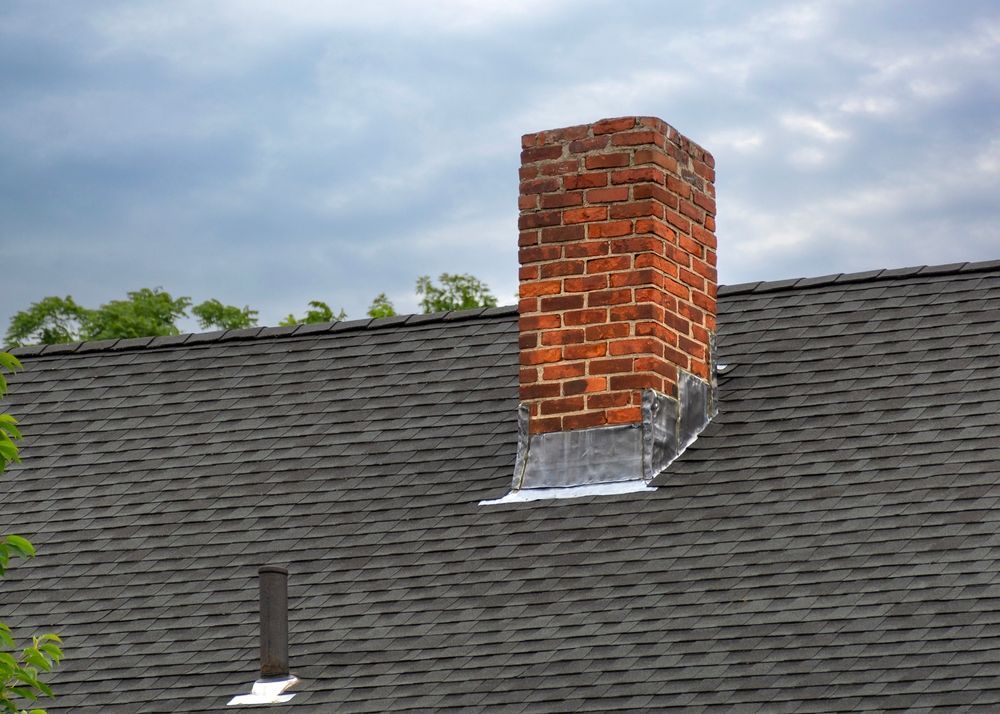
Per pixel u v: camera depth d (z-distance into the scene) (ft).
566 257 55.72
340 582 51.88
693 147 58.29
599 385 54.39
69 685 50.42
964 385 53.26
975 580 44.68
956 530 46.83
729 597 46.70
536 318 55.67
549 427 54.70
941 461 50.08
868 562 46.55
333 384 62.39
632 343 54.29
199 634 51.60
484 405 58.90
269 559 54.03
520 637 47.39
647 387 53.72
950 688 40.93
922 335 56.44
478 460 56.18
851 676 42.34
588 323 55.01
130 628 52.54
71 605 54.24
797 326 59.00
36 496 60.08
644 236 54.90
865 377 55.11
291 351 65.10
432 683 46.44
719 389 56.80
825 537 48.11
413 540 53.11
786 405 55.01
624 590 48.21
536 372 55.26
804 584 46.37
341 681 47.62
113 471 60.59
